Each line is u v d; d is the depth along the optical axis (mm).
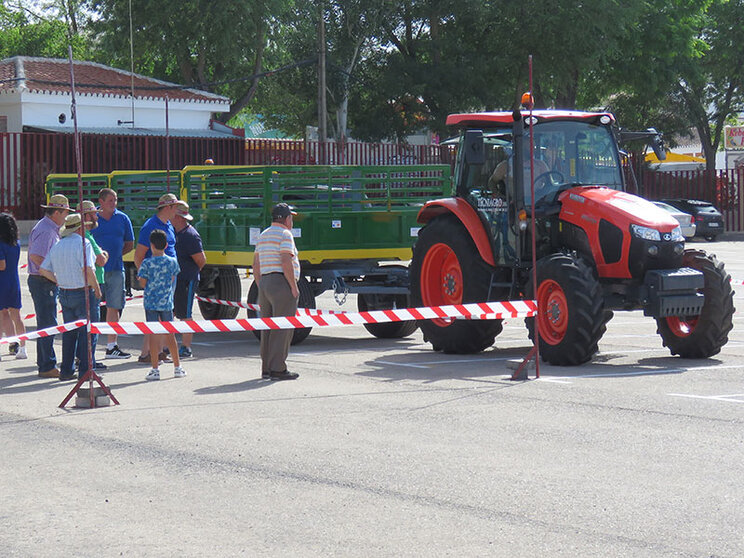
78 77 48750
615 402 10094
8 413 10180
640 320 17672
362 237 15836
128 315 18672
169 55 55188
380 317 12266
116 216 14055
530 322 12984
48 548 6188
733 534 6180
